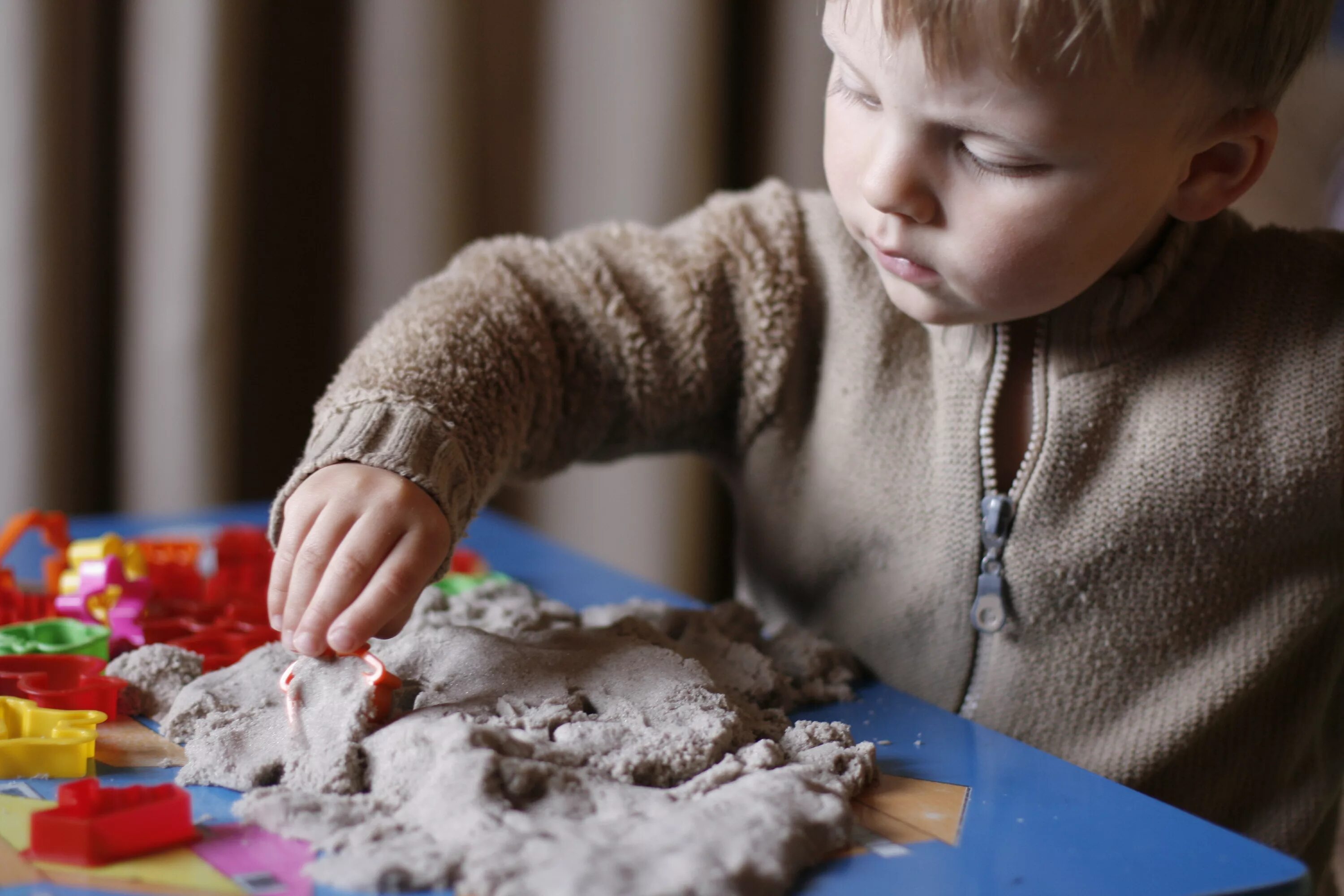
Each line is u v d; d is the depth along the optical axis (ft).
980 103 1.86
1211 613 2.47
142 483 4.57
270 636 2.23
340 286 4.88
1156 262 2.39
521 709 1.75
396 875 1.38
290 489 1.99
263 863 1.45
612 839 1.44
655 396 2.62
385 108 4.72
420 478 1.96
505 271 2.55
